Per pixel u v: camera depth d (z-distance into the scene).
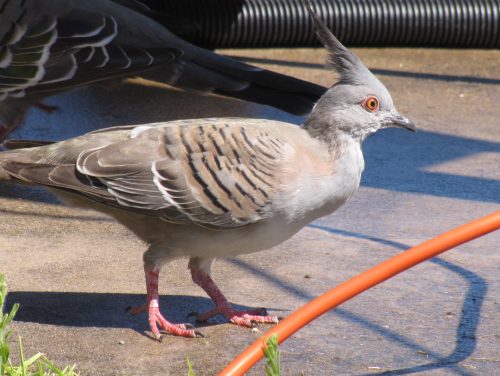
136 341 8.70
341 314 9.35
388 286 10.07
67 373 7.77
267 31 22.73
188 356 8.42
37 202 12.56
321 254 11.03
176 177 8.45
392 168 14.59
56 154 8.67
